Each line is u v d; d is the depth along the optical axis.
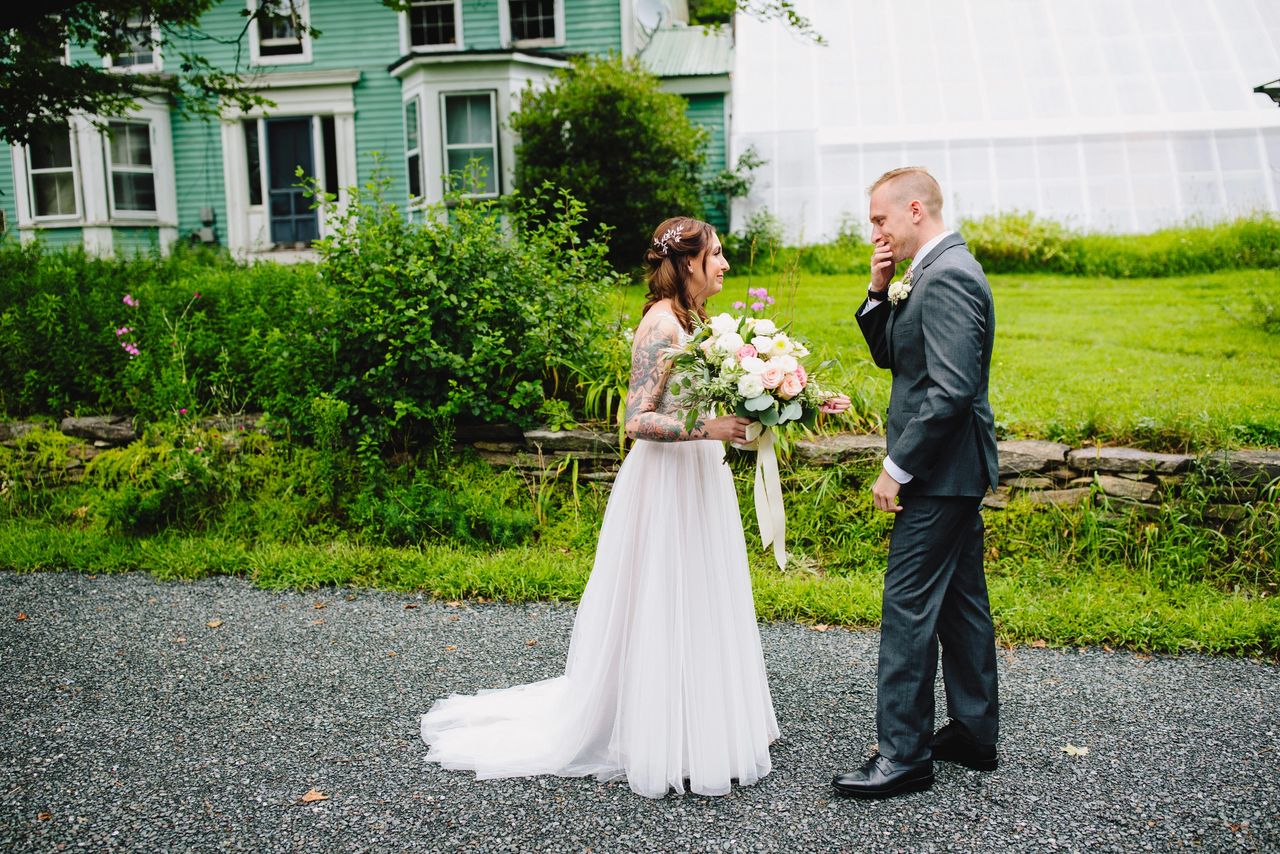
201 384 6.28
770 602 4.25
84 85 6.66
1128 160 12.04
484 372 5.46
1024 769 2.89
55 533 5.43
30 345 6.46
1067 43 14.00
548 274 5.90
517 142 13.74
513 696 3.36
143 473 5.72
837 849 2.48
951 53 14.23
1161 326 7.82
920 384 2.72
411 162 14.58
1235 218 10.82
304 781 2.85
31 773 2.91
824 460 5.09
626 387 5.49
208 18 14.70
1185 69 12.96
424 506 5.17
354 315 5.57
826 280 10.89
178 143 15.17
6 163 15.16
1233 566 4.36
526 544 5.03
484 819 2.63
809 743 3.09
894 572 2.76
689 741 2.77
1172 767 2.88
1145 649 3.80
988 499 4.81
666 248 2.88
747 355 2.71
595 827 2.60
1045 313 8.62
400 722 3.25
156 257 9.85
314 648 3.93
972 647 2.84
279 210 15.30
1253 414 5.11
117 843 2.52
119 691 3.52
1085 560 4.52
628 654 2.83
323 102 14.72
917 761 2.75
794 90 14.16
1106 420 5.04
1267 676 3.54
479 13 14.36
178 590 4.68
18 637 4.08
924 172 2.80
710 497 2.88
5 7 5.05
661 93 12.63
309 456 5.64
